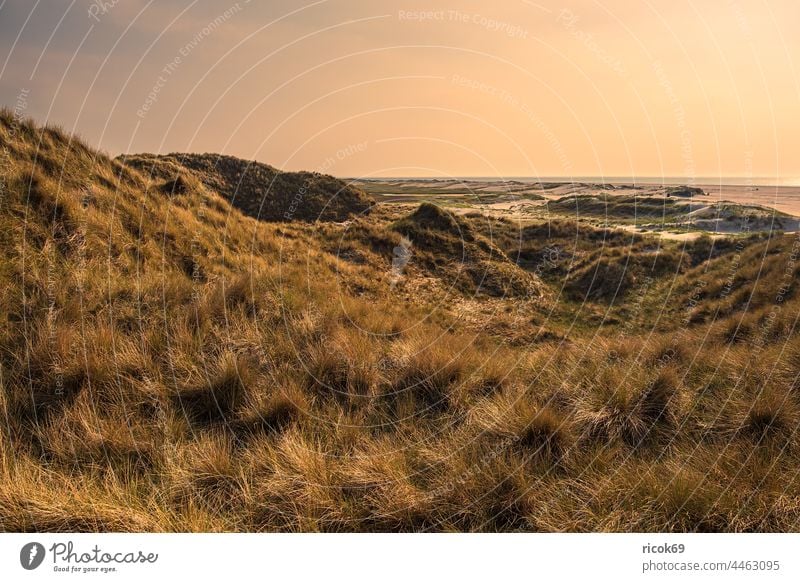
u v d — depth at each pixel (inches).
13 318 201.2
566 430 170.4
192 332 221.8
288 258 513.0
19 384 168.4
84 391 167.6
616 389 193.6
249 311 257.9
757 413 173.3
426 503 141.3
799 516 134.5
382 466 150.6
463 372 215.3
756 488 140.3
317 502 139.8
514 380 219.0
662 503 138.7
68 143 398.6
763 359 219.8
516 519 141.9
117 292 243.0
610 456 160.9
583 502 142.7
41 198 282.8
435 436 172.4
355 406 191.2
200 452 152.6
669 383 198.2
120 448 151.3
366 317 302.5
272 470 148.2
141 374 185.0
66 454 146.6
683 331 303.4
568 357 248.1
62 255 259.3
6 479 133.6
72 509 131.3
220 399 181.0
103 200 343.9
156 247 336.2
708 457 154.9
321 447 162.9
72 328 197.8
